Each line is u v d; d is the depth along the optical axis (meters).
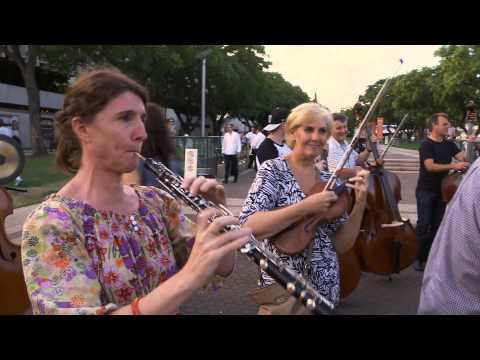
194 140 12.70
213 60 31.20
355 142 2.38
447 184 5.20
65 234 1.21
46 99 34.16
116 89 1.30
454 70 29.28
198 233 1.22
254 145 10.71
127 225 1.37
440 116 5.29
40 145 22.06
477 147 8.88
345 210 2.32
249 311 4.07
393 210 4.86
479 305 1.31
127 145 1.31
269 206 2.33
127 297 1.29
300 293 1.46
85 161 1.36
